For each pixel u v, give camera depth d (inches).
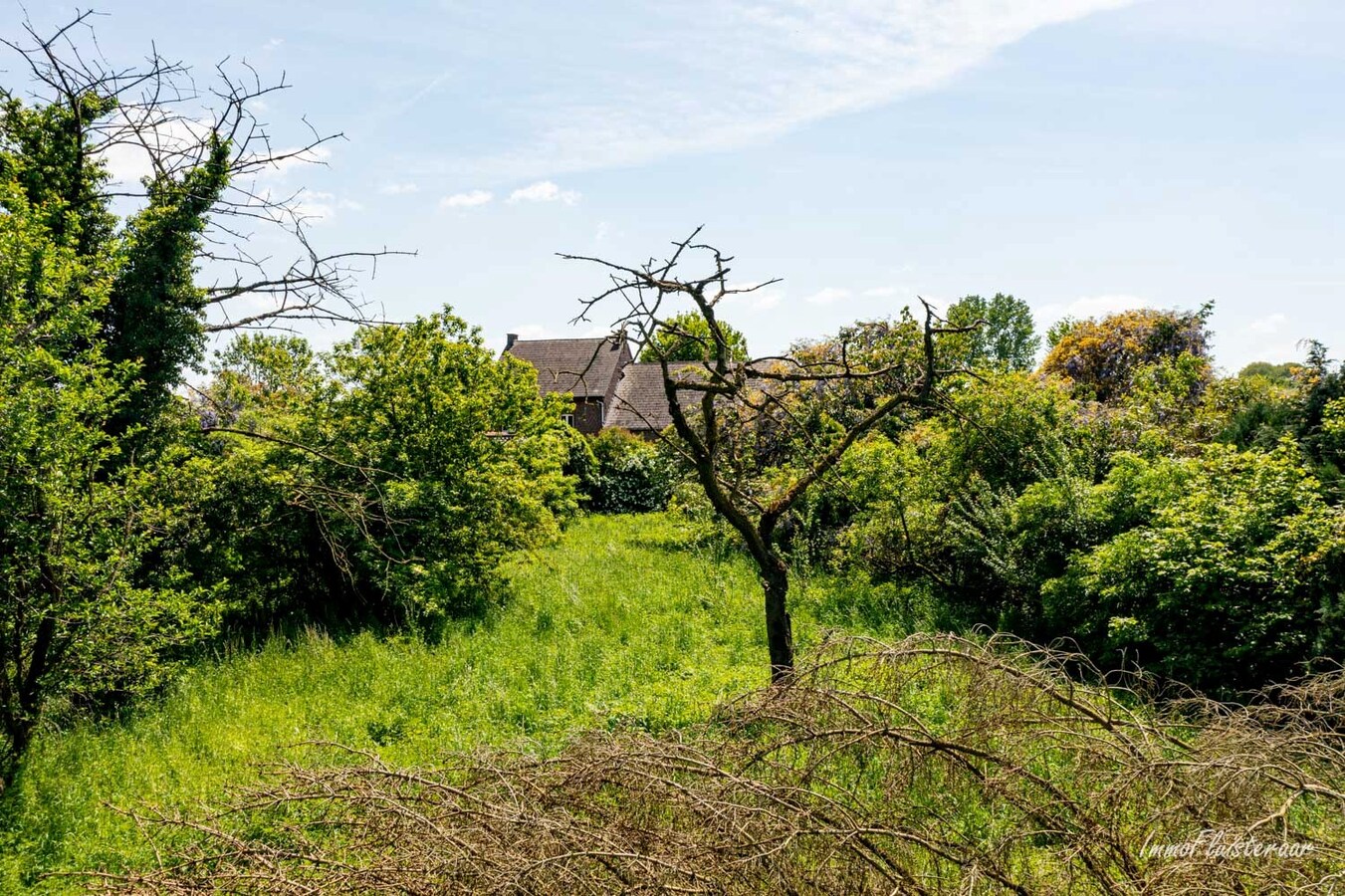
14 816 230.1
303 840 169.8
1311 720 228.8
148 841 206.1
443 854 147.9
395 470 476.4
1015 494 438.3
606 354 1513.3
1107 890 135.3
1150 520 355.3
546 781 173.2
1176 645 299.6
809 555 518.6
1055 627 367.9
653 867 137.0
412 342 489.7
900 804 166.2
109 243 351.6
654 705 288.0
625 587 489.7
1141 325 964.6
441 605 429.1
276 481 425.7
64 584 275.1
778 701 192.9
